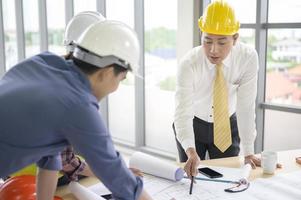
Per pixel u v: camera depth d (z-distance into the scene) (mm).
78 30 1780
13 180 1367
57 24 5195
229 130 2100
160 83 4129
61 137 1057
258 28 3230
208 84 2062
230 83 2061
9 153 1065
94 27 1104
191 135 1879
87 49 1069
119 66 1094
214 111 2057
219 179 1616
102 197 1415
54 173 1336
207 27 1732
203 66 1972
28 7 5703
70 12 4844
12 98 1032
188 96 1917
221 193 1485
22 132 1027
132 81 4379
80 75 1079
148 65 4223
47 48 5438
